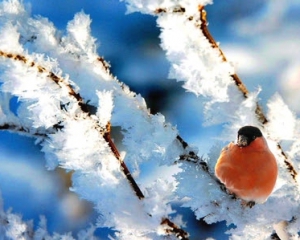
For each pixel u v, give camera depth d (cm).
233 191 500
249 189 498
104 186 498
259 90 499
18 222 522
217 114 500
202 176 502
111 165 498
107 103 495
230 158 498
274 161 498
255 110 499
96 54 502
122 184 499
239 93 500
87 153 497
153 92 812
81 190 499
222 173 499
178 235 501
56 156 507
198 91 498
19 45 491
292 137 498
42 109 494
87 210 639
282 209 500
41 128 508
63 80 493
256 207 500
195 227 621
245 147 498
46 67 493
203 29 496
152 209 499
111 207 498
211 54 497
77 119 495
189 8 494
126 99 502
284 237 503
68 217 629
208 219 502
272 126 498
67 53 502
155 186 500
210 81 498
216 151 505
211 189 502
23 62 492
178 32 495
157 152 502
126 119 502
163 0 494
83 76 502
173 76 498
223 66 498
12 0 502
